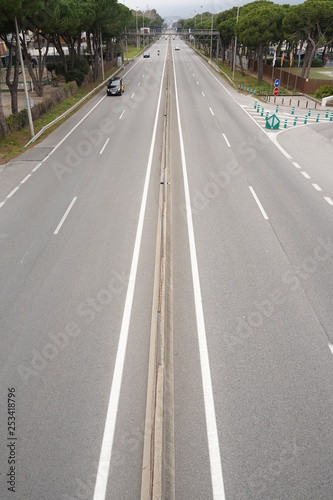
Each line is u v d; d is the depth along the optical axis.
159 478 5.26
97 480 5.63
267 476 5.66
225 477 5.64
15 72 26.59
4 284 10.04
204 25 84.06
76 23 37.19
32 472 5.72
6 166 19.50
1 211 14.37
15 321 8.73
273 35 45.53
